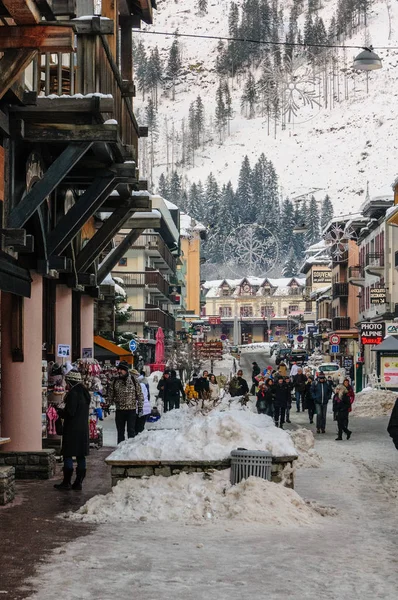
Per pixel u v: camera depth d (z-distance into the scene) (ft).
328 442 83.51
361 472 57.52
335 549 31.50
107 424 102.22
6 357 51.06
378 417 125.70
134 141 60.23
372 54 88.74
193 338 303.68
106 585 25.67
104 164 53.16
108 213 82.94
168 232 273.75
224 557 29.73
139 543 31.71
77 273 66.08
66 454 46.11
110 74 49.93
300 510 38.11
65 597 24.23
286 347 433.89
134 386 63.82
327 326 353.31
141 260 251.39
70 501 41.68
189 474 40.19
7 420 51.06
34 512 38.27
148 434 43.11
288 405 113.91
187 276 425.28
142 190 66.08
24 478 50.65
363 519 38.52
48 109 45.01
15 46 36.22
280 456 41.65
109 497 38.55
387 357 149.28
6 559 28.73
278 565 28.71
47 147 51.13
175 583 26.09
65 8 36.58
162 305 312.50
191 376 225.97
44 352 62.80
